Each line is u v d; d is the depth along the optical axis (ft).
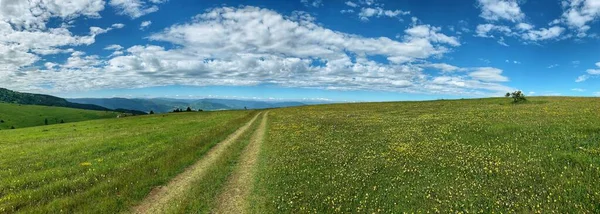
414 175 53.36
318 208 43.73
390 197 45.24
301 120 167.22
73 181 61.16
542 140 67.67
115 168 71.46
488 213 38.22
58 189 56.90
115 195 53.16
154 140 116.78
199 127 162.20
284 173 60.70
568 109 121.60
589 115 96.22
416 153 67.36
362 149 76.79
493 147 66.90
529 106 150.10
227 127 148.66
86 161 82.12
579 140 63.77
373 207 42.75
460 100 261.65
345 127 123.03
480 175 50.31
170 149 92.27
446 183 48.32
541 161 53.78
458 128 94.07
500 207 39.17
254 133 127.34
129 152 92.07
